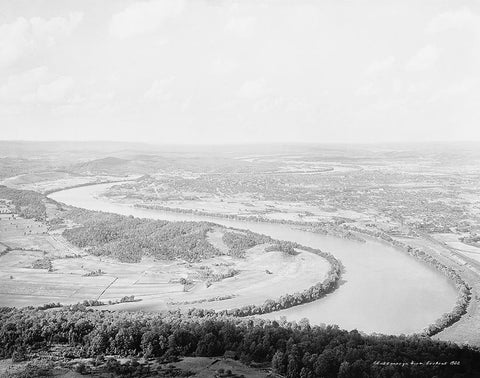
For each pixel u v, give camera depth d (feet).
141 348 516.73
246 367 485.15
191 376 465.06
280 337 523.70
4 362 499.10
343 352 486.79
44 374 466.29
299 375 466.70
